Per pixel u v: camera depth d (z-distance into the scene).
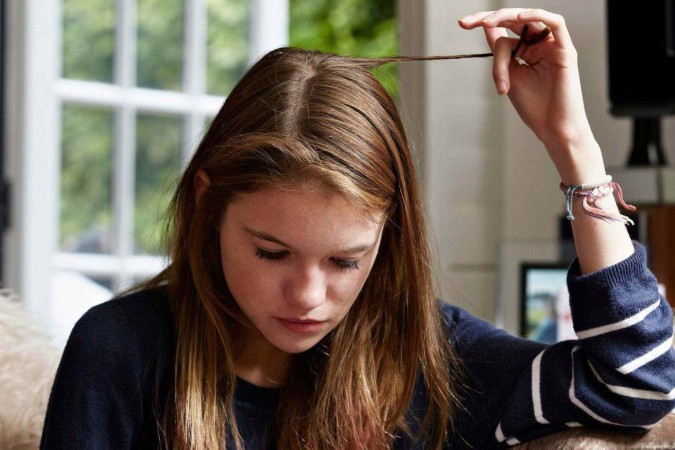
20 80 2.88
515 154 2.92
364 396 1.38
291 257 1.17
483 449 1.39
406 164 1.29
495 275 2.90
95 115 2.98
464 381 1.43
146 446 1.32
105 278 3.02
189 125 3.08
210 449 1.29
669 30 2.47
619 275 1.30
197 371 1.31
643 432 1.29
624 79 2.53
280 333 1.20
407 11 2.88
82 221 2.98
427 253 1.37
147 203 3.05
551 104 1.35
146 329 1.31
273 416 1.38
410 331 1.39
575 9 2.86
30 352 1.50
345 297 1.20
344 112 1.22
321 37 6.74
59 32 2.92
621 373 1.27
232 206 1.19
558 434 1.31
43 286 2.92
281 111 1.21
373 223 1.18
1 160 2.88
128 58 3.00
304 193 1.13
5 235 2.90
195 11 3.06
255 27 3.12
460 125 2.87
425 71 2.82
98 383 1.25
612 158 2.87
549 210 2.91
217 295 1.33
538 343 1.41
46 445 1.24
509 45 1.33
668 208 2.38
